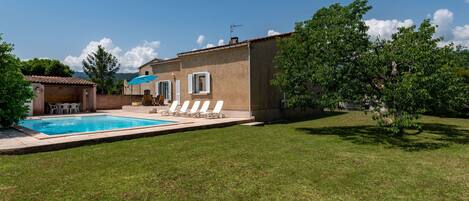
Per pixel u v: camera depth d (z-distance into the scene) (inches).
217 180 198.5
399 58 346.9
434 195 170.7
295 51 437.4
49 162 247.1
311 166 234.2
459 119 657.0
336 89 394.9
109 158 261.0
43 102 796.6
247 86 592.7
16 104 443.5
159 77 1019.9
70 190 179.0
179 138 375.2
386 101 358.0
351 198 166.2
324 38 391.9
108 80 2028.8
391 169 225.6
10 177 204.8
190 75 706.8
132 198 166.7
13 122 450.9
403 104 345.1
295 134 417.1
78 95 959.0
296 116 735.1
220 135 403.2
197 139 367.9
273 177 205.2
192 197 168.6
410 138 381.4
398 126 352.5
